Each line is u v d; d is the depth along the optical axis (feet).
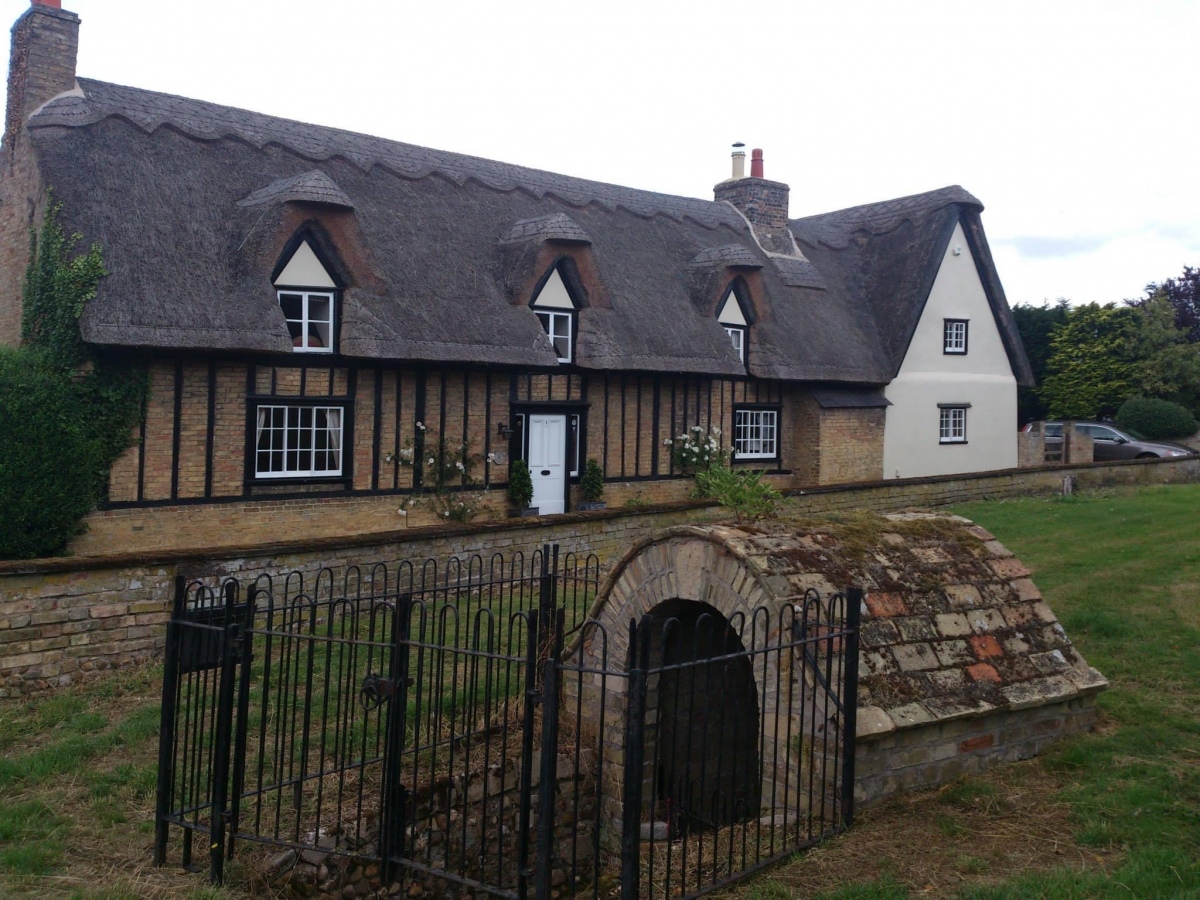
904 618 18.44
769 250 76.07
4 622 26.14
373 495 48.85
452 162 60.59
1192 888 13.43
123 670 28.17
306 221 45.50
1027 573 21.25
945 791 17.20
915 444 77.25
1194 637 25.45
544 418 56.24
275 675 26.37
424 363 49.29
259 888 16.26
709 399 64.34
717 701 21.71
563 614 17.81
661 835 20.33
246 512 44.65
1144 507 49.60
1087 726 19.86
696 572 18.79
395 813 16.14
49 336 40.68
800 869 15.03
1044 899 13.35
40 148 42.78
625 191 70.54
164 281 41.24
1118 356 110.32
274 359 45.03
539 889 13.69
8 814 18.22
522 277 53.57
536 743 21.12
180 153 47.11
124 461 41.09
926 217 78.89
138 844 17.40
